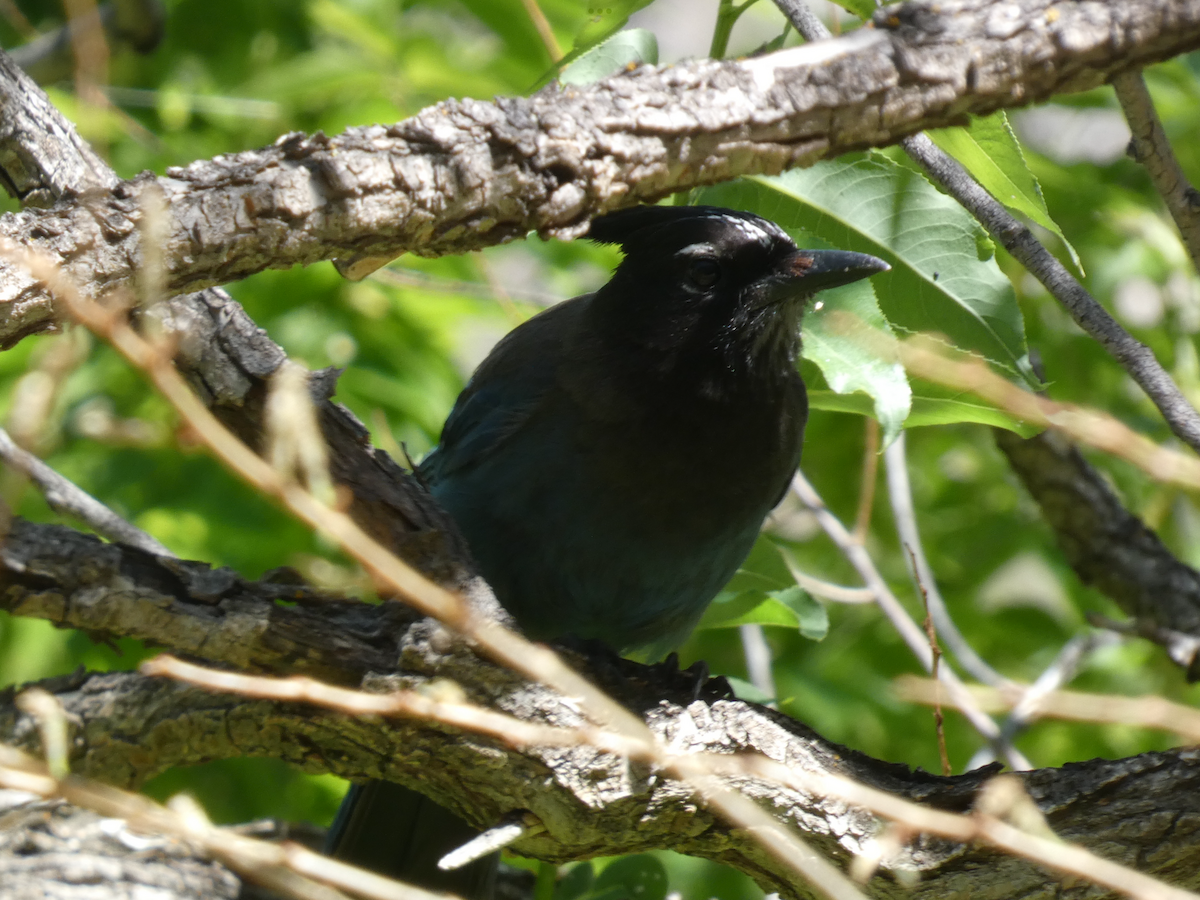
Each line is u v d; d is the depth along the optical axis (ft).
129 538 27.43
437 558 20.53
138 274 16.38
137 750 22.47
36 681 23.40
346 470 20.54
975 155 22.07
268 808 33.91
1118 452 18.65
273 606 19.93
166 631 19.72
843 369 22.41
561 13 37.04
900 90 18.48
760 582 30.09
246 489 34.45
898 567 38.96
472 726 18.19
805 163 18.86
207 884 22.53
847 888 18.08
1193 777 19.95
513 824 20.54
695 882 32.14
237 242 16.65
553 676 17.60
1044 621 38.91
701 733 20.85
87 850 22.53
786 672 36.65
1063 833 19.89
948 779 20.68
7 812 22.89
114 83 39.70
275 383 19.72
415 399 34.45
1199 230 20.86
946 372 20.13
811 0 36.86
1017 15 18.66
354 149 16.98
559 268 39.58
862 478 39.34
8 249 14.90
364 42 36.37
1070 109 39.19
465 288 33.22
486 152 17.33
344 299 35.42
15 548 19.21
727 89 18.15
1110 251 37.01
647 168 18.04
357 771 21.93
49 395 16.49
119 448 34.58
